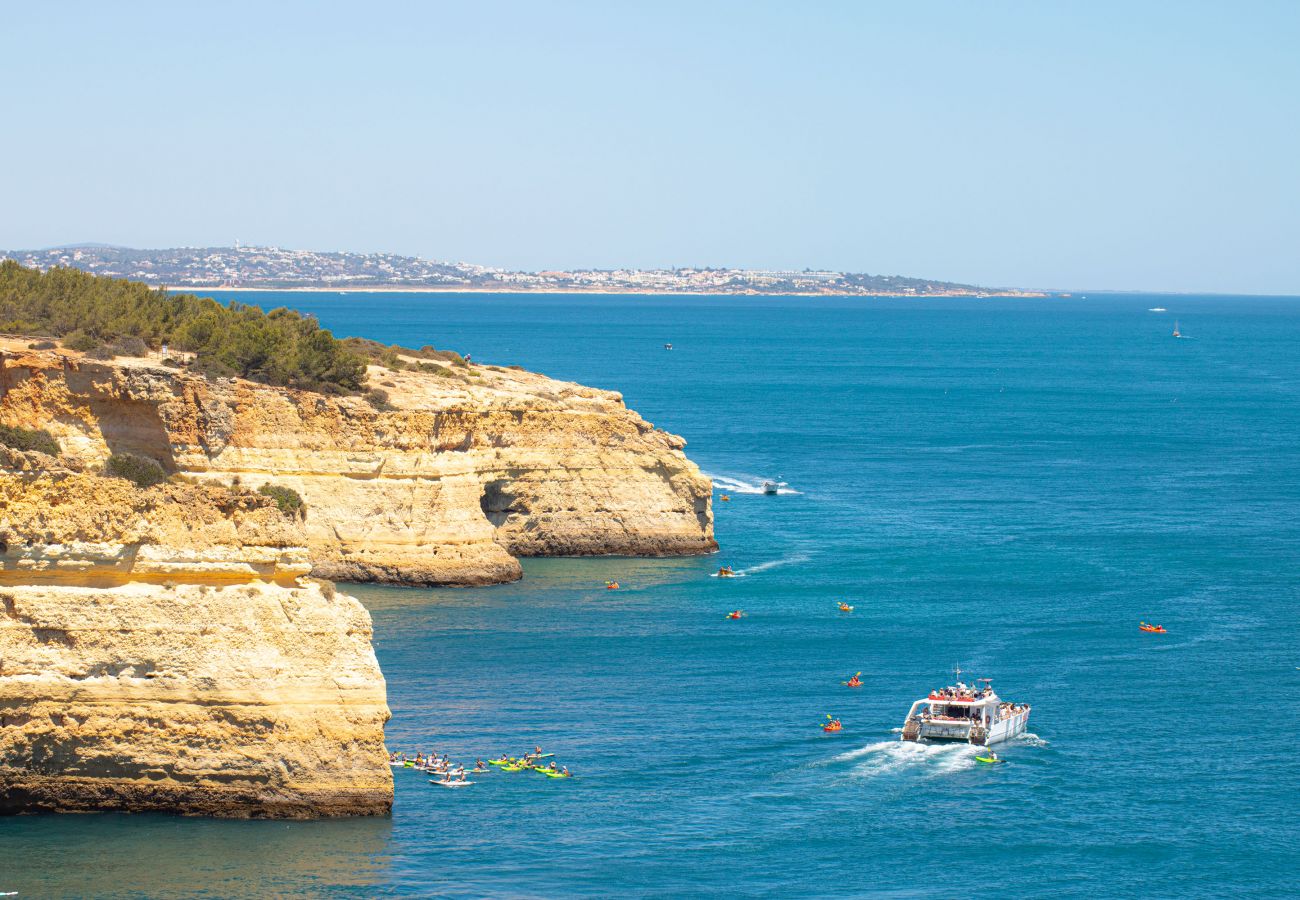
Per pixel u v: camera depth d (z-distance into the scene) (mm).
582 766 95938
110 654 77250
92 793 78812
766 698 111750
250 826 78812
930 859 84125
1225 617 139125
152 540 77625
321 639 79812
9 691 76375
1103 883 81625
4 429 84125
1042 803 92438
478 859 80062
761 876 81000
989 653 125750
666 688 113688
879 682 116625
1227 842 87125
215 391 139875
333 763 79812
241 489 81562
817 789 93938
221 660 78250
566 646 125375
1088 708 111125
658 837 85250
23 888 71938
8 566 76062
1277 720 108500
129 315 143375
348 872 76625
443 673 116125
